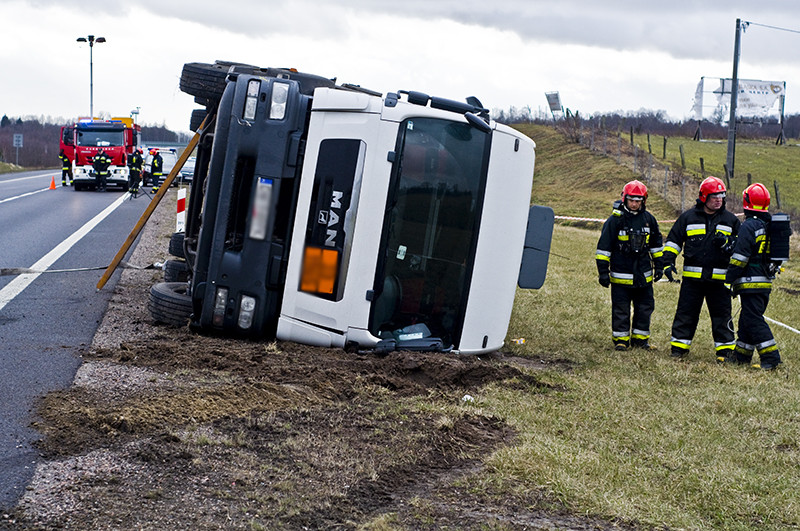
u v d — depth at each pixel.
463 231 7.33
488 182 7.36
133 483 4.07
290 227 7.23
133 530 3.61
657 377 7.67
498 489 4.45
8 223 17.75
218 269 7.25
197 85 8.96
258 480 4.27
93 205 24.83
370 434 5.13
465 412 5.74
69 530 3.54
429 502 4.24
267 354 6.79
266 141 7.16
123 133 34.47
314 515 3.95
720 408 6.63
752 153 48.62
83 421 4.80
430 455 4.89
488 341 7.69
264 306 7.27
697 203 8.85
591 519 4.18
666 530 4.11
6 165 62.72
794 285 15.31
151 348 6.72
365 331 7.10
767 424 6.20
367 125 7.02
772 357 8.50
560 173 41.84
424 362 6.70
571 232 24.22
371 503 4.18
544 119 60.66
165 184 9.41
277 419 5.19
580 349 8.80
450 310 7.39
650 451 5.34
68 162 37.84
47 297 8.95
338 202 7.07
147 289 9.91
